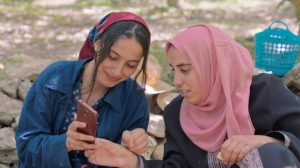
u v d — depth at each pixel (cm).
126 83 276
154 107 404
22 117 267
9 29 795
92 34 268
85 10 1064
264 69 403
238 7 1149
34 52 622
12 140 371
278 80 257
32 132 263
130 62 248
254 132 252
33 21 888
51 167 255
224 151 238
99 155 254
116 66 246
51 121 268
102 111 269
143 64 263
